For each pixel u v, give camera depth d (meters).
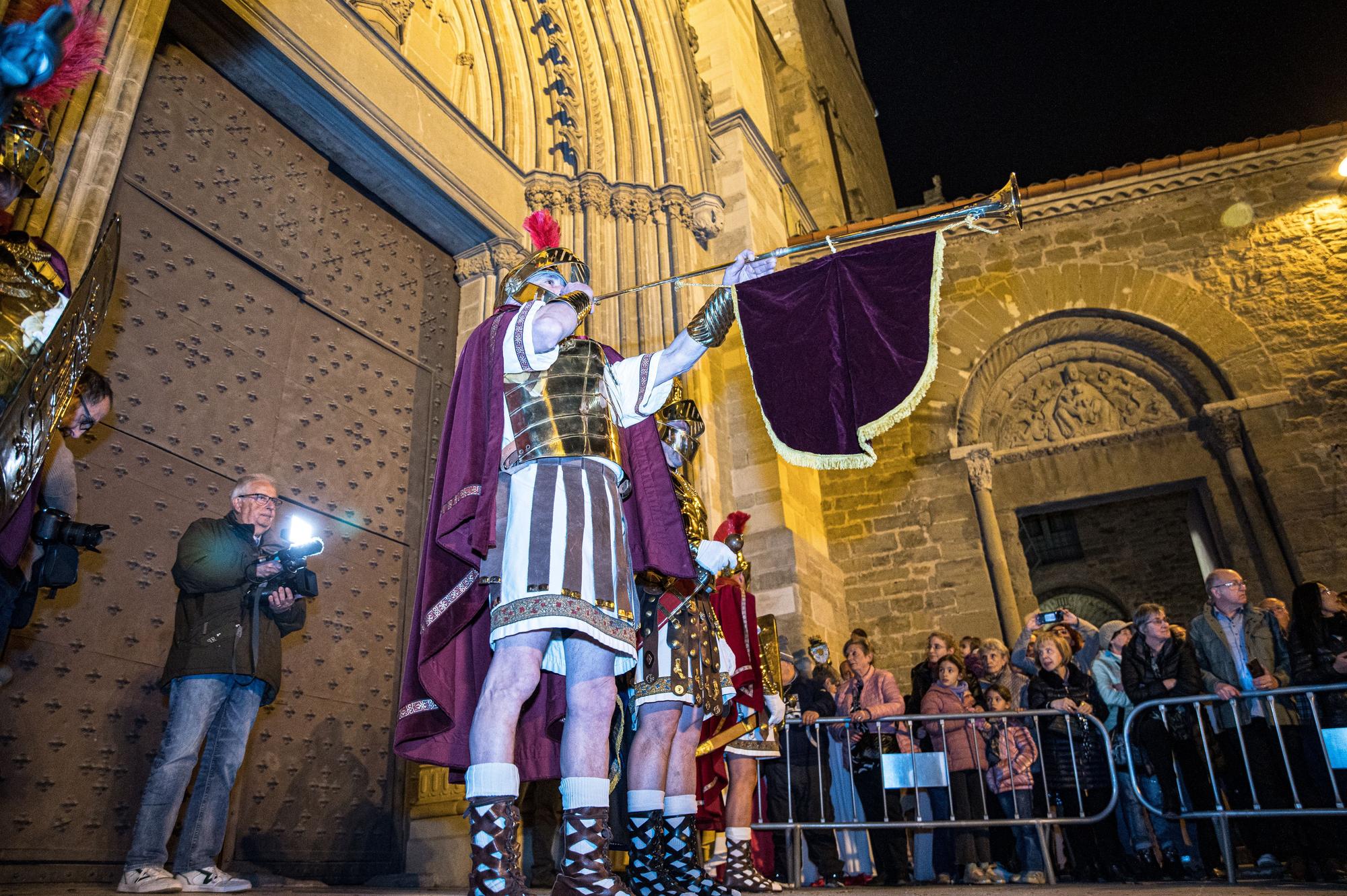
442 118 6.46
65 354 2.03
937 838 6.13
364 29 5.94
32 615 3.82
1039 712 5.49
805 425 2.82
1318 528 8.89
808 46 15.83
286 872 4.63
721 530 4.28
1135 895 3.25
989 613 9.72
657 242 7.97
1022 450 10.29
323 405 5.59
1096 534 15.80
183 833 3.45
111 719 4.03
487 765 2.05
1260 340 9.77
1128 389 10.26
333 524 5.46
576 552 2.12
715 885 3.10
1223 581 5.68
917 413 10.62
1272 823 4.82
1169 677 5.36
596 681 2.22
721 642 3.71
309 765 4.94
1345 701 4.77
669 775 3.16
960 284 10.95
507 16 7.85
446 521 2.20
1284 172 10.33
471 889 2.01
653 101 8.55
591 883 2.07
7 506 1.98
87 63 2.01
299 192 5.77
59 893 3.03
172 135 5.00
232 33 5.15
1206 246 10.31
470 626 2.37
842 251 2.93
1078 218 10.83
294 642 5.04
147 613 4.28
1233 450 9.43
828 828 5.59
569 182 7.61
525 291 2.51
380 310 6.20
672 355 2.63
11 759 3.64
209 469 4.77
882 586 10.16
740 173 10.19
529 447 2.20
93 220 3.60
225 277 5.13
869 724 5.93
